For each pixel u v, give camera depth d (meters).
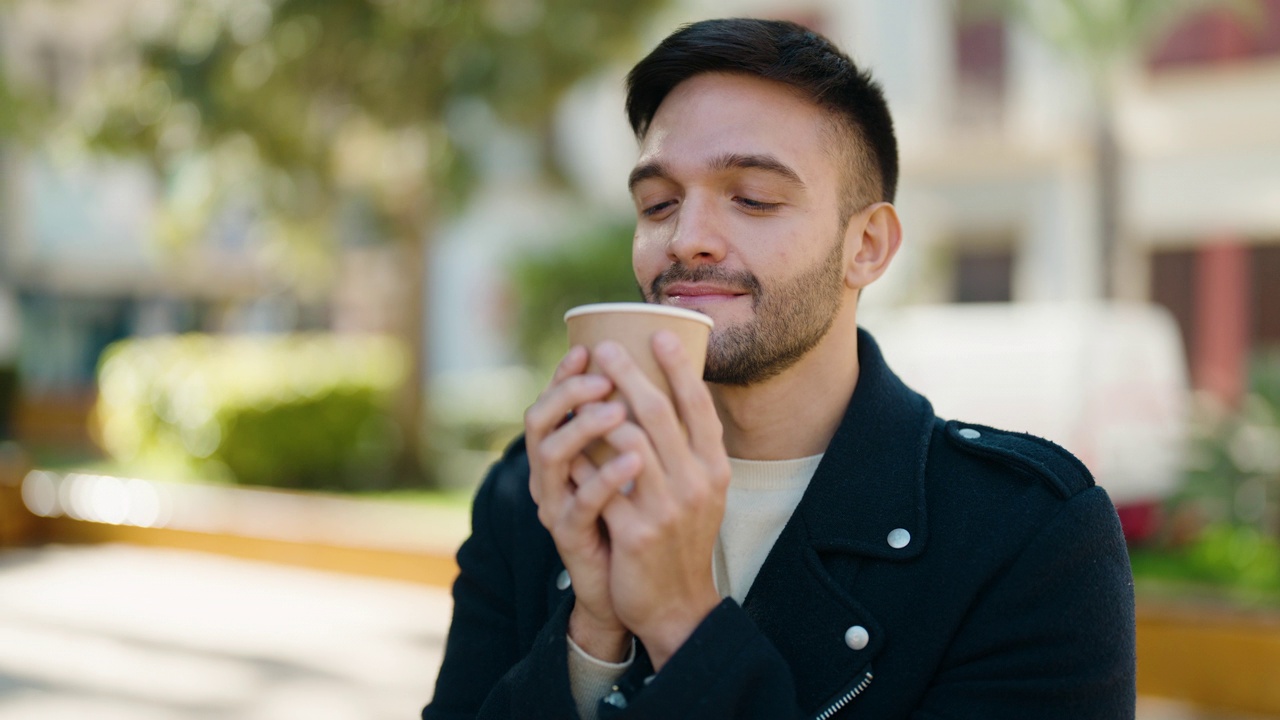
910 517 1.25
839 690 1.19
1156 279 13.87
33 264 17.34
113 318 18.53
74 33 15.62
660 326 1.05
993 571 1.19
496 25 8.80
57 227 17.55
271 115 8.93
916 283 9.59
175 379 10.16
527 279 11.16
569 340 1.11
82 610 5.93
